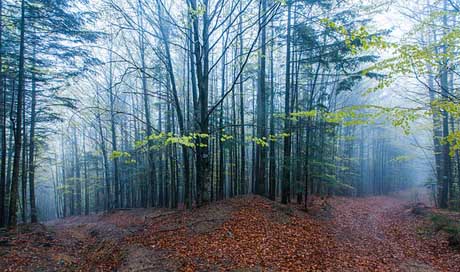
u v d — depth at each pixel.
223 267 6.65
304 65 16.22
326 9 12.60
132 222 14.34
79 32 12.30
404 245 9.52
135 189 26.28
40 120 15.49
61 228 14.27
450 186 15.51
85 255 9.52
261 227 9.51
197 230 8.95
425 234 10.34
